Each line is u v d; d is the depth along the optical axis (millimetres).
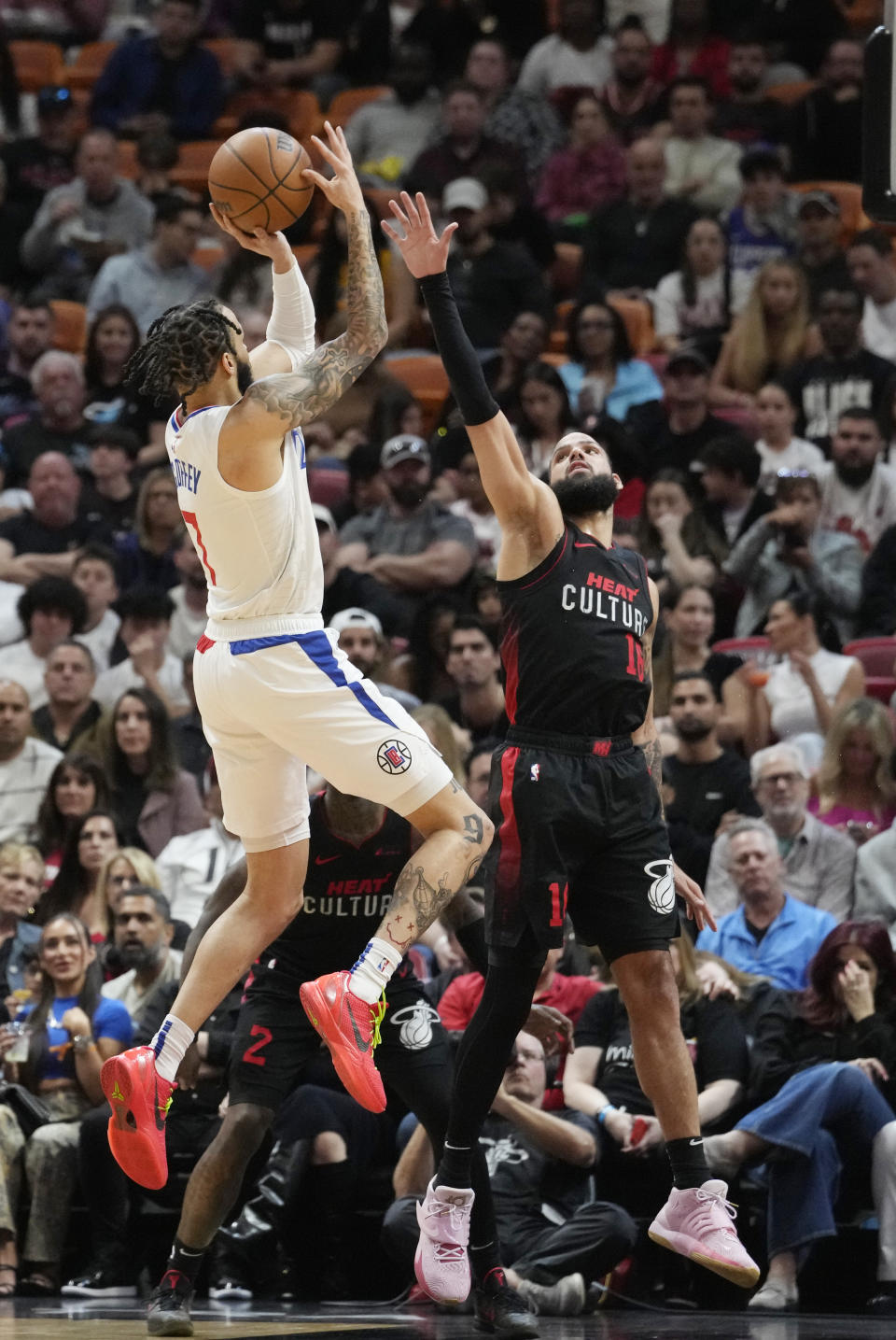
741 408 21422
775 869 13633
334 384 7906
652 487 18484
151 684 18016
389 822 9977
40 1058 13531
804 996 12680
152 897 14000
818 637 17562
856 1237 12008
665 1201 12477
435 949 14008
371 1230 13000
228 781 8312
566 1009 13188
